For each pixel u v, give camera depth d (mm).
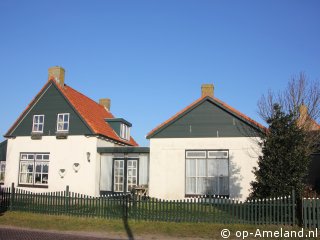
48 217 16562
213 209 15062
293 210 14156
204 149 22312
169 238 13117
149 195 22578
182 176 22375
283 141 15422
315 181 25156
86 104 29281
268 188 15383
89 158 24984
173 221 15367
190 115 22844
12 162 26641
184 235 13469
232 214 14820
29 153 26406
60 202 17141
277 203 14398
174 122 22969
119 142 28844
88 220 15898
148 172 24422
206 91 23828
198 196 21922
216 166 22109
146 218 15727
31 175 26141
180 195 22203
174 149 22703
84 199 16750
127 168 24828
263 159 15836
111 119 29625
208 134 22391
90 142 25172
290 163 15016
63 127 25984
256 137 21641
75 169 25094
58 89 26453
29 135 26547
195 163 22422
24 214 17172
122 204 16141
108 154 25359
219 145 22125
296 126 15742
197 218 15156
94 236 13453
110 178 25047
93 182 24641
